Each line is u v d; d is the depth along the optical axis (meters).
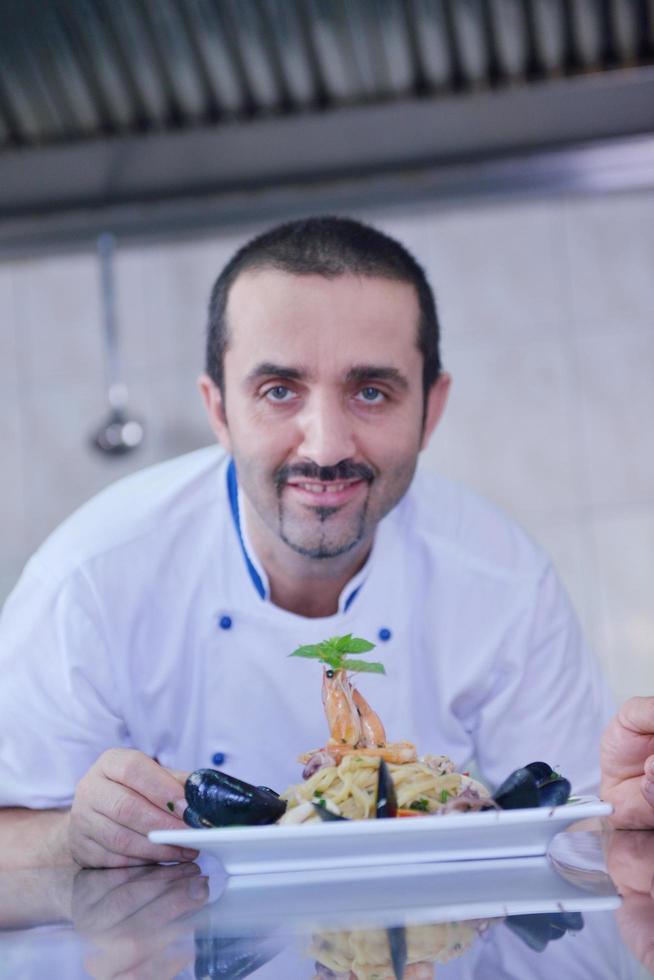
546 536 3.20
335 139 2.49
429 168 2.58
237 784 0.84
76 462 3.29
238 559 1.31
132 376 3.28
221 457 1.40
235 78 2.43
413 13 2.32
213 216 2.68
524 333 3.23
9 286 3.33
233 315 1.15
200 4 2.32
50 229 2.71
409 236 3.27
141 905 0.71
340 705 0.92
